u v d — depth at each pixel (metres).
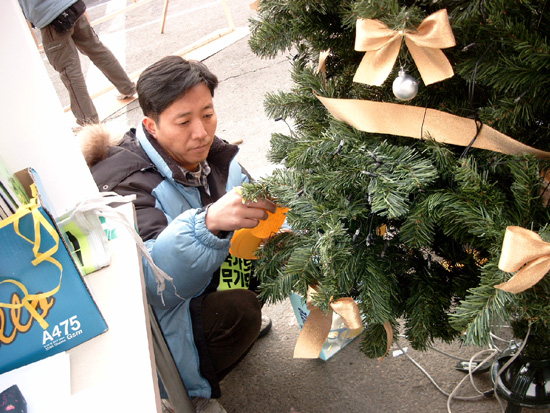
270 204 1.22
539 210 0.93
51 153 1.28
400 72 0.87
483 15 0.84
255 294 1.82
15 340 0.92
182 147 1.66
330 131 1.07
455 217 0.97
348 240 1.05
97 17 7.35
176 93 1.56
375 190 0.94
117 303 1.04
